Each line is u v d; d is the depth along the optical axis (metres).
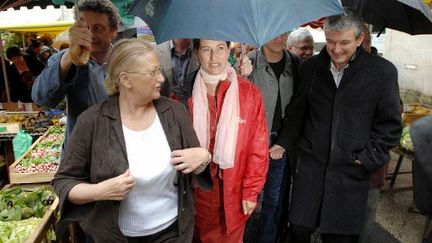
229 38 1.42
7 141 4.36
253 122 2.08
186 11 1.51
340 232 2.33
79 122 1.60
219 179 2.08
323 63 2.27
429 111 4.52
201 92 2.01
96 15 1.94
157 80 1.54
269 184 2.84
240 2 1.45
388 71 2.13
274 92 2.73
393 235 3.45
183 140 1.69
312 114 2.35
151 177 1.61
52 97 1.84
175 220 1.77
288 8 1.44
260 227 2.92
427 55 6.05
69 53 1.72
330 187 2.30
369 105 2.17
